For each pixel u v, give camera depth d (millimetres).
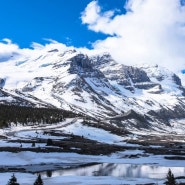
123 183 72688
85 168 104125
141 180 77688
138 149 177125
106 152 154125
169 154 158625
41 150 138500
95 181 75000
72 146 163125
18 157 119938
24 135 199625
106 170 100062
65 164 113438
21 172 90750
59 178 78875
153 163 121750
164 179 80312
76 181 74625
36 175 85062
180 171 100062
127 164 118438
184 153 162375
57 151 141750
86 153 146250
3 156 118312
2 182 70875
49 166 106875
